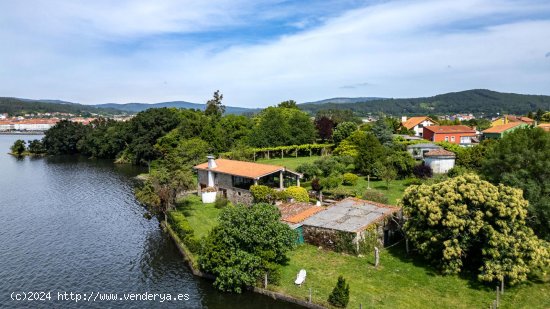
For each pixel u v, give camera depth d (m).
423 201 31.80
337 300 26.91
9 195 69.44
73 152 144.75
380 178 65.69
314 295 28.66
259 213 32.72
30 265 38.62
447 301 27.06
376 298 27.72
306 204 45.28
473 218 29.92
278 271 31.05
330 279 30.95
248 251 31.83
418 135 122.75
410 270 31.73
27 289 33.78
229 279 30.50
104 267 37.88
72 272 36.97
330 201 51.38
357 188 59.75
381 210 39.66
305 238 38.09
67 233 47.91
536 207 33.28
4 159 129.00
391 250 35.97
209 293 31.78
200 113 141.12
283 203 47.66
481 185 30.59
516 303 26.47
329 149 101.94
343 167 67.69
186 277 34.88
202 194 57.16
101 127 136.75
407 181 62.25
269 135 101.62
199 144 90.81
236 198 56.22
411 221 33.66
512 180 35.53
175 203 54.62
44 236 46.91
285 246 32.91
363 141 68.44
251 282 30.91
